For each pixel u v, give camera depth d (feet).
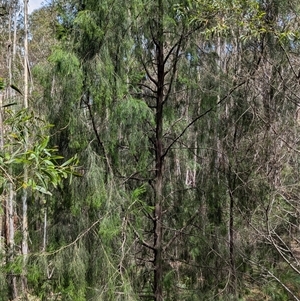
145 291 17.24
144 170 16.44
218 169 17.49
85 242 14.01
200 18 13.42
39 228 15.57
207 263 17.87
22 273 13.56
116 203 14.01
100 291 13.34
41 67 13.82
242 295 17.08
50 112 13.85
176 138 16.87
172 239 17.63
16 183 7.66
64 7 14.32
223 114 17.19
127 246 14.67
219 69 16.76
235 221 17.10
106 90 13.44
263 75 13.70
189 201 18.47
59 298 14.07
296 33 12.12
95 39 13.60
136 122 14.71
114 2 13.44
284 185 13.48
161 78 16.58
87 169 13.65
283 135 13.42
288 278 16.63
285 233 15.74
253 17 12.28
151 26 15.28
